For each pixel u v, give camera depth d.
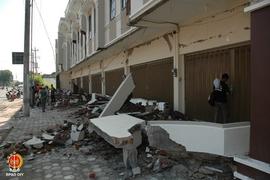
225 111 7.95
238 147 5.98
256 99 4.79
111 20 15.54
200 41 9.17
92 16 19.86
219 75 8.53
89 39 21.66
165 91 11.89
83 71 32.34
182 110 10.48
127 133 6.27
